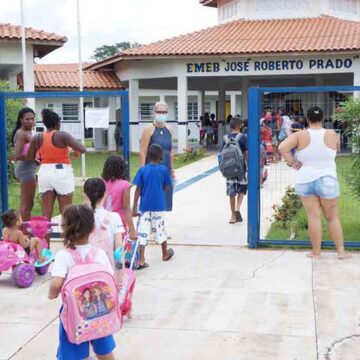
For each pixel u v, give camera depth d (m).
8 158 10.55
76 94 8.54
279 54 26.28
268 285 6.87
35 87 29.47
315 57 26.50
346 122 9.27
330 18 30.53
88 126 15.18
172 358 4.96
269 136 18.48
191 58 27.52
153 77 29.22
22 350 5.18
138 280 7.13
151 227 7.90
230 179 10.64
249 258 8.13
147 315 5.93
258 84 36.19
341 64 26.30
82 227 4.18
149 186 7.71
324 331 5.46
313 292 6.58
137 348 5.16
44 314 6.07
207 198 14.09
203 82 35.12
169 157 8.85
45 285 7.09
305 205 8.02
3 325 5.77
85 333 3.99
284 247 8.69
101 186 5.28
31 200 8.40
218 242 9.19
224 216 11.59
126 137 8.52
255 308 6.10
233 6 32.78
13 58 22.81
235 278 7.18
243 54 26.66
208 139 34.66
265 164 15.89
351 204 11.59
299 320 5.75
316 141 7.74
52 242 9.09
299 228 9.98
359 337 5.32
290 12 31.06
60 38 23.09
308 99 23.20
